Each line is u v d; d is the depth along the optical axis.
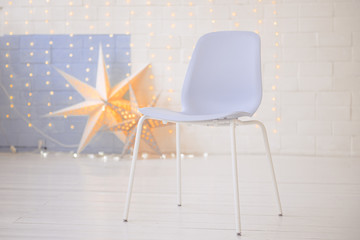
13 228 1.63
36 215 1.82
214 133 3.88
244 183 2.55
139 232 1.59
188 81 2.01
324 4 3.79
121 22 3.93
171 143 3.91
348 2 3.78
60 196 2.19
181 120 1.58
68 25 3.94
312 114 3.82
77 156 3.72
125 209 1.74
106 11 3.93
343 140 3.80
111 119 3.63
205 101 1.98
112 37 3.92
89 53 3.93
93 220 1.75
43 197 2.16
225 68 1.99
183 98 1.98
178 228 1.64
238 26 3.87
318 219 1.79
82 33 3.94
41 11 3.95
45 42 3.95
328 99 3.81
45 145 3.96
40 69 3.95
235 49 1.99
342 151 3.80
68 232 1.58
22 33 3.97
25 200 2.09
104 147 3.90
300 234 1.58
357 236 1.55
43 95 3.95
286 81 3.84
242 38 1.98
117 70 3.93
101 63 3.68
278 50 3.84
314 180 2.65
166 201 2.09
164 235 1.55
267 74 3.85
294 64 3.83
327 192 2.31
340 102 3.80
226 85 1.97
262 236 1.55
